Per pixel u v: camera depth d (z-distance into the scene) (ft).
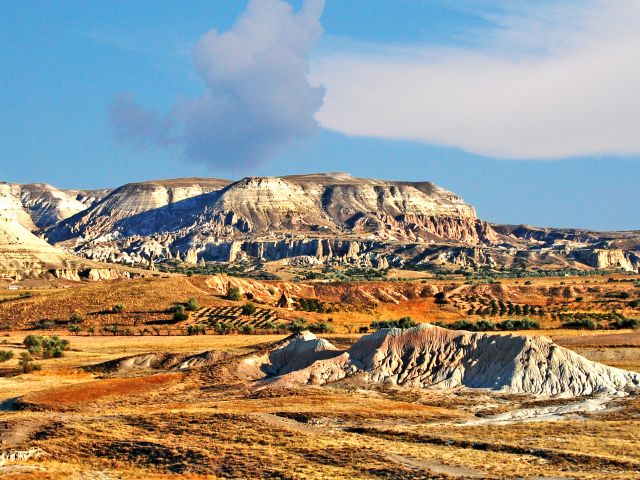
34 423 351.25
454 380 468.34
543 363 461.37
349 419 381.19
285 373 505.66
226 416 367.86
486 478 261.65
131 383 484.33
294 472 273.33
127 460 301.63
